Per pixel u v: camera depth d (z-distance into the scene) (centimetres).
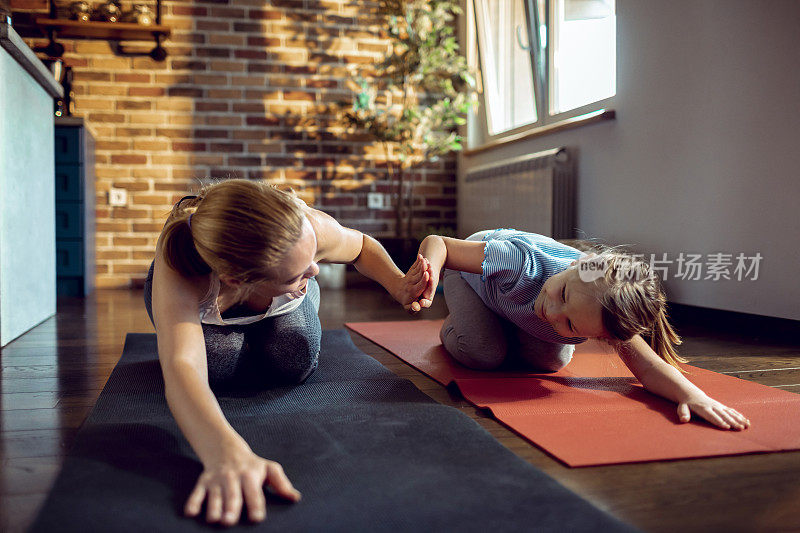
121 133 441
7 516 83
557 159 360
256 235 90
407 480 90
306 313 150
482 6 472
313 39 468
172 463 98
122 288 436
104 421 120
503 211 412
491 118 474
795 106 228
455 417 122
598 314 124
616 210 324
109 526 76
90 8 427
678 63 282
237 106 458
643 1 302
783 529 79
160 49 440
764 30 240
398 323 265
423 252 155
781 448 106
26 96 239
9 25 200
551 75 391
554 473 96
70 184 372
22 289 236
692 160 276
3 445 111
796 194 229
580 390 146
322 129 473
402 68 441
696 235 274
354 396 141
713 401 124
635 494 89
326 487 88
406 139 452
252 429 115
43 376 165
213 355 138
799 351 201
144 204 445
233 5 454
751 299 248
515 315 155
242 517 78
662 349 149
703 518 81
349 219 483
